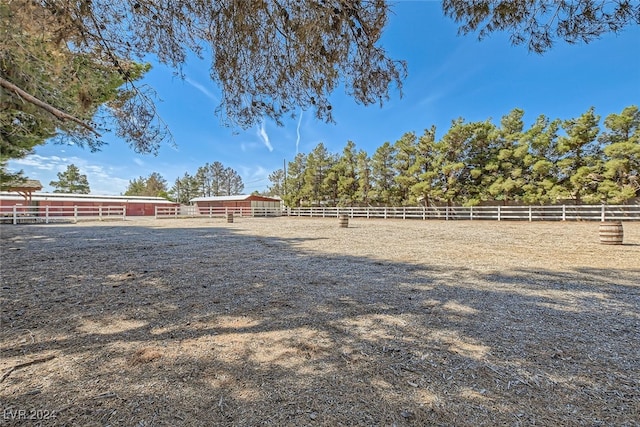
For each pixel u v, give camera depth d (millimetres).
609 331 2615
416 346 2359
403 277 4562
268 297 3607
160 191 53531
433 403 1659
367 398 1706
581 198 16594
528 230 11820
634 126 15344
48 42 2074
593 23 1726
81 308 3195
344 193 27422
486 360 2135
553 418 1536
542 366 2051
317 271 4965
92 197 28781
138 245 7953
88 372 1959
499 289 3922
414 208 21594
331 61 1942
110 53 2244
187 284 4160
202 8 1847
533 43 1919
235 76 2033
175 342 2422
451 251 6961
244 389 1788
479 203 20156
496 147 20234
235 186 57594
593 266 5230
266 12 1765
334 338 2510
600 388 1797
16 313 3029
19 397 1687
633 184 15234
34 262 5594
